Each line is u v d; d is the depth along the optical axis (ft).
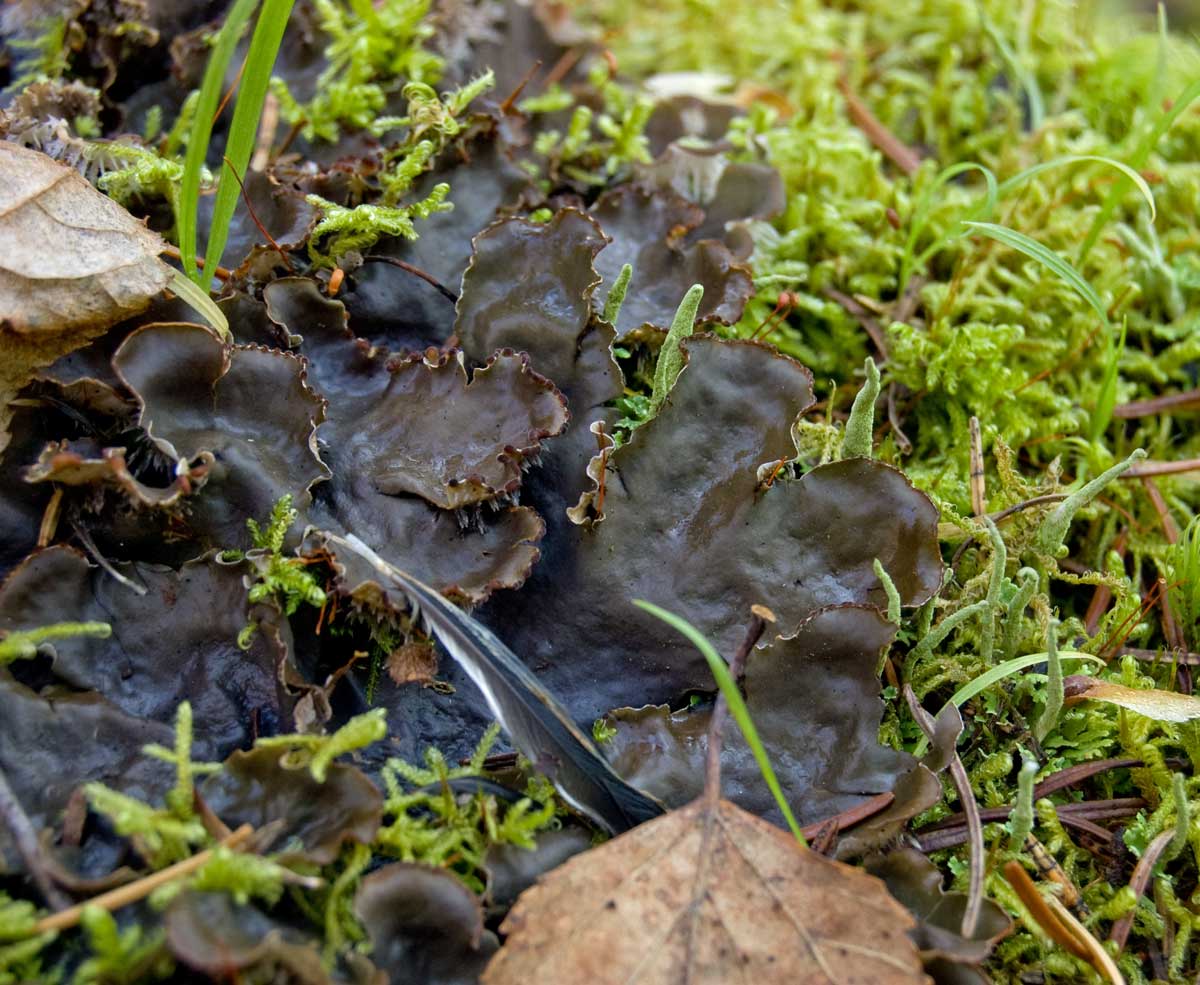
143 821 0.69
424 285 0.85
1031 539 0.84
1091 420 0.91
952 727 0.76
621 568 0.79
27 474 0.74
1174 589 0.85
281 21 0.76
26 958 0.69
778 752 0.76
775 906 0.71
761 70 1.11
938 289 0.95
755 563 0.79
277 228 0.84
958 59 1.09
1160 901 0.76
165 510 0.76
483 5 0.98
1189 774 0.79
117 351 0.75
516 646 0.78
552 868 0.73
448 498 0.77
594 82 1.00
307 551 0.76
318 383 0.81
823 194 0.98
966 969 0.71
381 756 0.75
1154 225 0.99
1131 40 1.08
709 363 0.80
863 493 0.79
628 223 0.89
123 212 0.79
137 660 0.75
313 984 0.68
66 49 0.89
